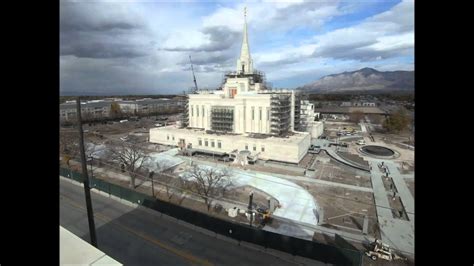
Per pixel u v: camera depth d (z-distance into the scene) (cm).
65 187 4322
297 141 6325
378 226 3341
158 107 16562
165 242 2783
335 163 6297
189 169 5466
